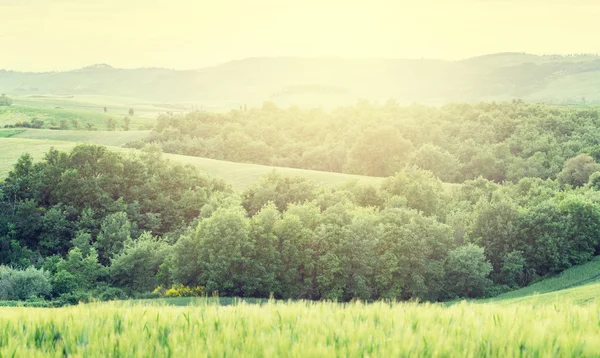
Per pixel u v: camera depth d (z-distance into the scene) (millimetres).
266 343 6008
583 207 75562
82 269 65438
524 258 74062
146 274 67062
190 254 63094
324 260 63969
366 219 68750
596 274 69812
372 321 7281
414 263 66812
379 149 128500
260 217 67688
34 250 80000
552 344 5926
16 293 56438
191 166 104438
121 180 91812
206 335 6488
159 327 6859
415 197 86500
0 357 5605
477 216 79250
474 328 6836
